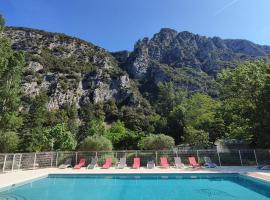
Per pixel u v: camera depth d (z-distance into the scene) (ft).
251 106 80.64
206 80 370.94
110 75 361.10
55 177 54.60
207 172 54.29
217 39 504.84
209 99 155.94
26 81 286.46
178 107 189.88
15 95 87.40
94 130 176.24
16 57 87.81
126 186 44.98
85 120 273.54
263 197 34.30
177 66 422.82
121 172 56.34
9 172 57.41
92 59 395.96
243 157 70.08
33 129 128.77
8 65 85.51
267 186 40.88
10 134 100.22
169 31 507.30
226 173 53.21
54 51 383.24
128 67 426.10
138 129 237.86
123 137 141.59
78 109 305.94
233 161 69.41
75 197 36.01
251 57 449.06
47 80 317.01
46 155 69.97
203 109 145.69
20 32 388.78
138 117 267.59
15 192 39.19
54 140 114.32
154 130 201.26
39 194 37.86
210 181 48.91
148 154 73.00
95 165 67.97
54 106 291.38
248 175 48.01
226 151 71.00
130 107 311.88
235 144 87.30
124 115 289.53
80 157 73.36
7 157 59.00
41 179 51.93
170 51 464.65
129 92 335.88
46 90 304.30
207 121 122.83
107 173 55.31
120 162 68.28
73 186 44.93
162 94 325.21
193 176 53.78
